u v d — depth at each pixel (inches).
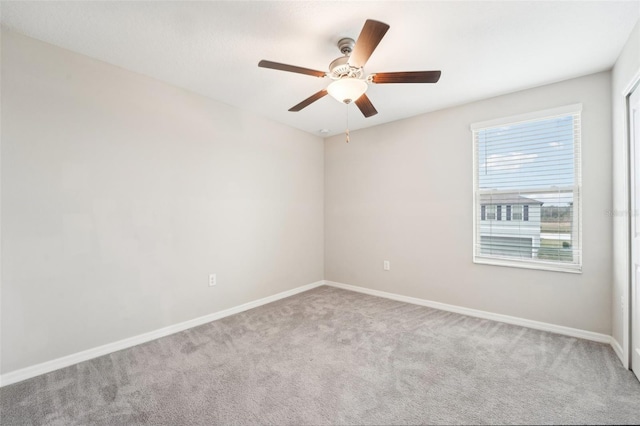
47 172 81.5
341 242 169.6
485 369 81.3
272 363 85.1
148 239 101.9
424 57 88.2
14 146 76.6
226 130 126.1
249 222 135.9
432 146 134.6
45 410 65.6
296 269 160.1
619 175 87.5
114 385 74.7
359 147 161.2
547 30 75.4
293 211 158.4
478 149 123.9
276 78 103.0
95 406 66.7
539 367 82.0
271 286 146.0
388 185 149.6
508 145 116.5
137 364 85.2
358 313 127.0
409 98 119.0
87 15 70.2
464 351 91.7
